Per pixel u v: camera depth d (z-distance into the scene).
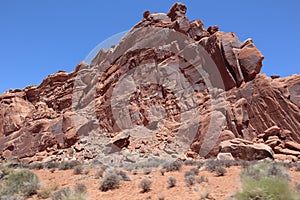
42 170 16.98
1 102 50.12
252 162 12.91
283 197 6.35
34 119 41.12
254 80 22.69
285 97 20.11
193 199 8.03
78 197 8.63
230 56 25.34
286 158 16.50
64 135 30.70
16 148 36.75
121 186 10.41
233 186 8.84
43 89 50.66
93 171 14.40
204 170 12.12
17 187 11.48
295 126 18.73
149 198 8.60
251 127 20.28
